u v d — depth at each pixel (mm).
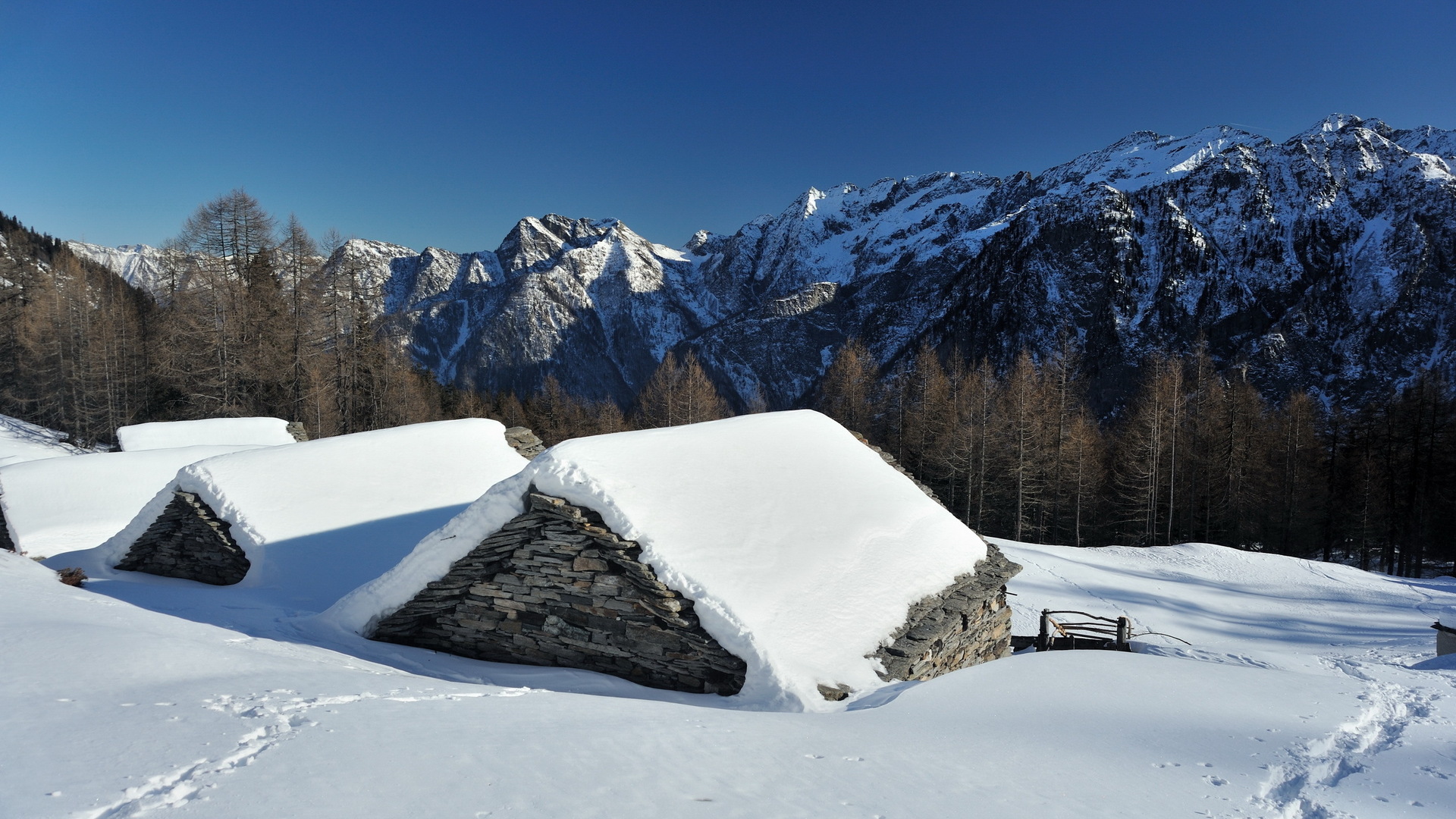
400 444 15070
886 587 9219
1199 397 52125
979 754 5230
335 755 4156
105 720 4449
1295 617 25266
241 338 44219
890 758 5008
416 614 9195
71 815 3174
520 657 8602
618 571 8117
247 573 11820
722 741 5113
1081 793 4539
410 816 3396
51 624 6668
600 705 6023
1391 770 5391
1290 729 6344
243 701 5137
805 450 11852
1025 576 28047
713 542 8352
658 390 61094
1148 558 32844
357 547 12297
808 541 9312
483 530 8789
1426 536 44531
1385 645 20859
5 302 71750
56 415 64438
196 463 12938
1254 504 44594
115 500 18531
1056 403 48906
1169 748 5633
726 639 7270
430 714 5246
